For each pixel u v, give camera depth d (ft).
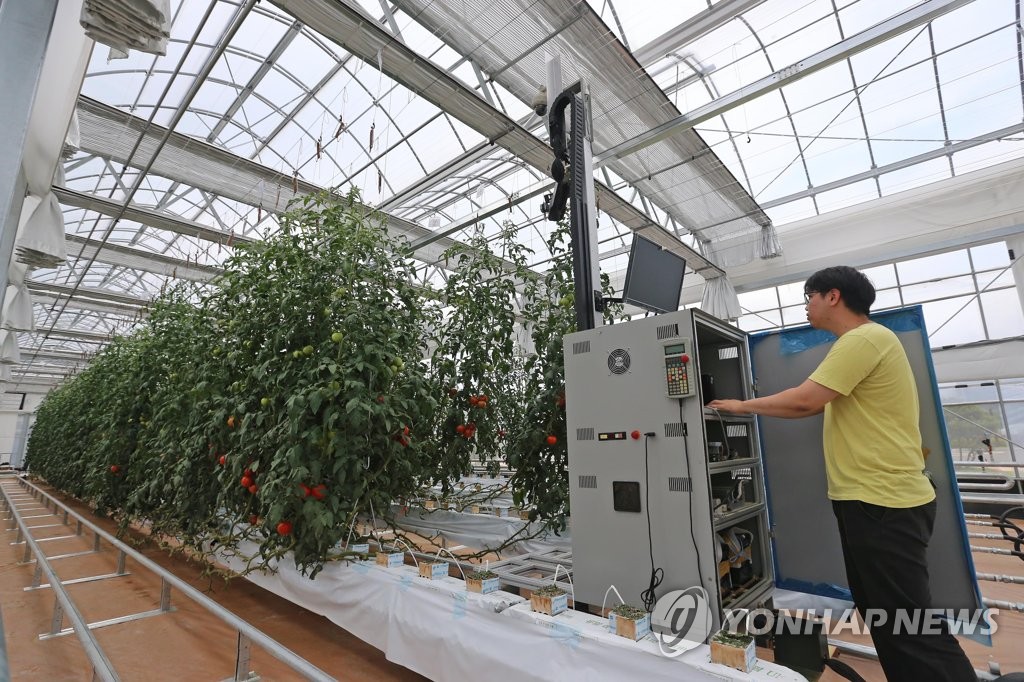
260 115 24.34
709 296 32.48
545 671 5.39
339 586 8.27
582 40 13.76
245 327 10.62
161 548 15.08
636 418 6.39
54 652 8.84
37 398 73.31
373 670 7.76
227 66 21.25
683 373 5.98
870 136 25.91
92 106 17.21
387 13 16.11
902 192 27.89
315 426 8.73
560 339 10.81
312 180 28.48
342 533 8.98
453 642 6.27
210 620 10.00
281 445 9.03
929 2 12.67
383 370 9.50
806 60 14.46
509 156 23.68
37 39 5.05
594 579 6.52
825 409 5.50
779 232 31.58
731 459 7.15
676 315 6.23
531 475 10.96
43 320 50.42
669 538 5.93
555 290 12.25
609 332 6.80
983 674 6.02
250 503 10.30
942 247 26.48
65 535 18.90
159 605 10.95
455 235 30.12
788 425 8.23
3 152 4.72
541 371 11.34
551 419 10.49
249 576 10.73
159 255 29.43
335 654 8.36
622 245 35.78
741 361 8.00
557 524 10.69
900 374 4.99
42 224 17.13
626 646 4.94
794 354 8.17
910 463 4.81
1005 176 24.68
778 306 36.45
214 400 11.15
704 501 5.71
